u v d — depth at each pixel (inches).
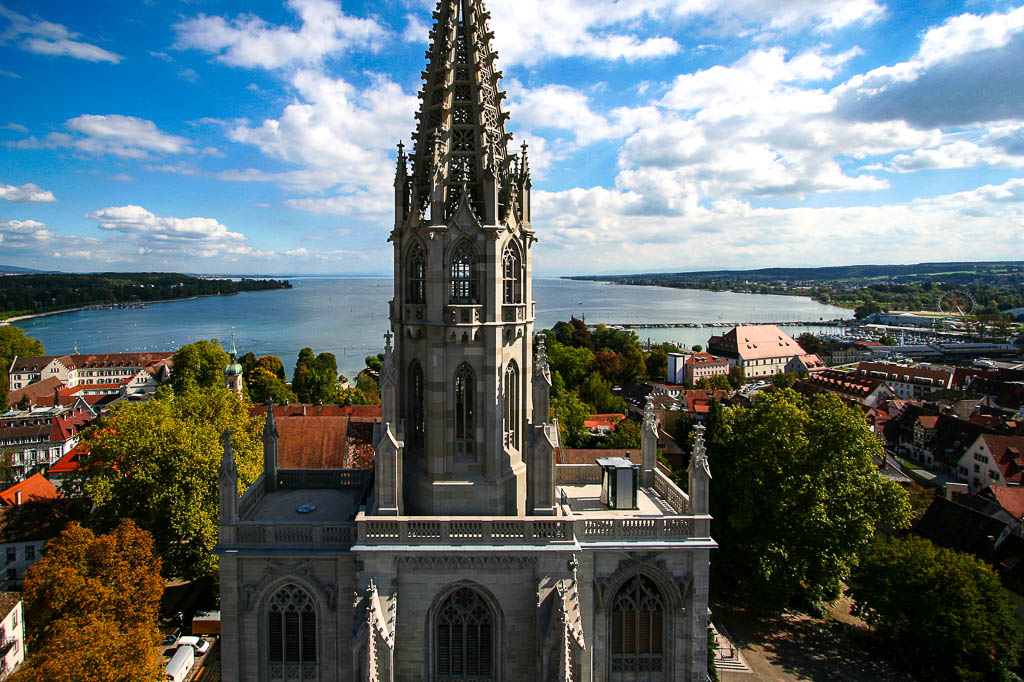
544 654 1143.0
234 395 3255.4
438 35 1293.1
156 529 2231.8
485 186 1228.5
